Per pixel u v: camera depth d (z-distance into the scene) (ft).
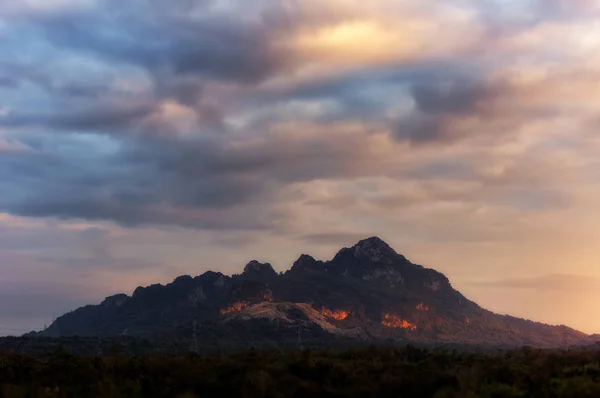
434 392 162.81
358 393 161.27
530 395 154.10
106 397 150.51
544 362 208.33
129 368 183.11
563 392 152.97
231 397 163.22
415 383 164.55
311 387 165.48
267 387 161.58
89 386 157.79
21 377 167.53
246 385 161.07
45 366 175.01
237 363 194.70
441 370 188.24
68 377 165.17
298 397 162.61
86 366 173.17
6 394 145.89
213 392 164.14
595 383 157.99
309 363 187.52
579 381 158.71
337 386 170.09
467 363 204.54
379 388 163.84
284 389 164.76
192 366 182.39
